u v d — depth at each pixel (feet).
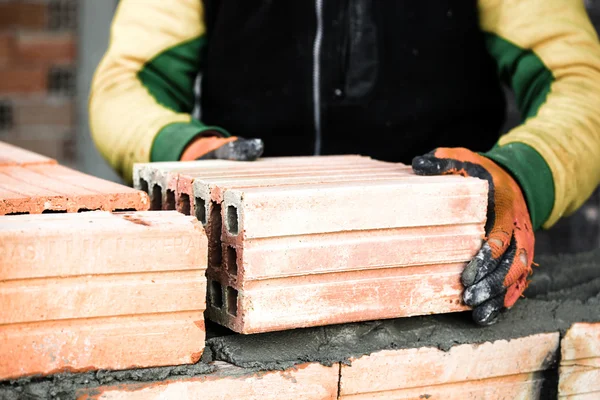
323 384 5.17
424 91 8.45
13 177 6.22
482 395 5.65
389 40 8.35
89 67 15.70
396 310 5.29
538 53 7.92
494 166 6.14
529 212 6.27
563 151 6.72
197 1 8.74
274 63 8.52
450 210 5.34
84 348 4.67
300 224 4.92
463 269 5.47
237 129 8.75
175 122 7.70
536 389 5.82
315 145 8.63
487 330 5.65
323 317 5.08
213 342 5.14
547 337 5.76
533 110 7.59
